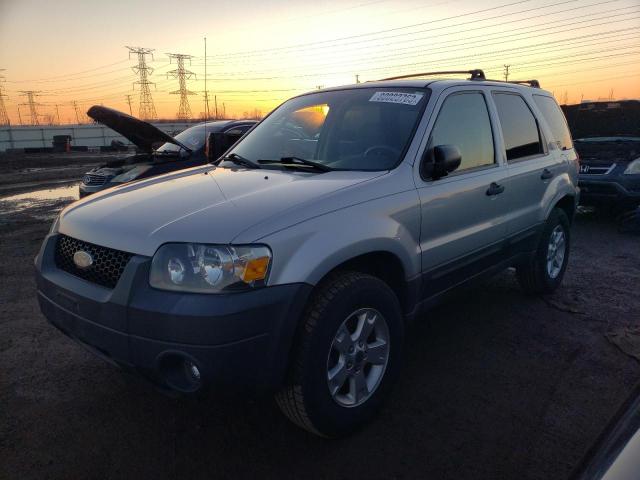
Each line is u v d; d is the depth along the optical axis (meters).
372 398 2.84
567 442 2.72
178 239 2.31
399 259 2.90
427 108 3.36
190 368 2.34
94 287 2.51
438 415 2.97
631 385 3.29
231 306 2.20
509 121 4.17
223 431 2.84
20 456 2.62
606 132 11.17
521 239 4.17
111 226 2.56
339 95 3.88
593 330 4.14
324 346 2.48
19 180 16.62
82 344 2.65
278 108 4.28
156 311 2.22
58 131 48.59
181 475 2.50
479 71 4.21
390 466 2.55
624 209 8.12
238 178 3.16
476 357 3.68
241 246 2.26
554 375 3.42
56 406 3.09
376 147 3.28
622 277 5.52
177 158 7.75
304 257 2.39
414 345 3.89
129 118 7.12
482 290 5.11
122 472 2.52
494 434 2.79
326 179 2.96
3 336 4.06
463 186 3.39
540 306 4.67
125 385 3.33
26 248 7.04
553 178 4.59
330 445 2.71
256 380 2.31
